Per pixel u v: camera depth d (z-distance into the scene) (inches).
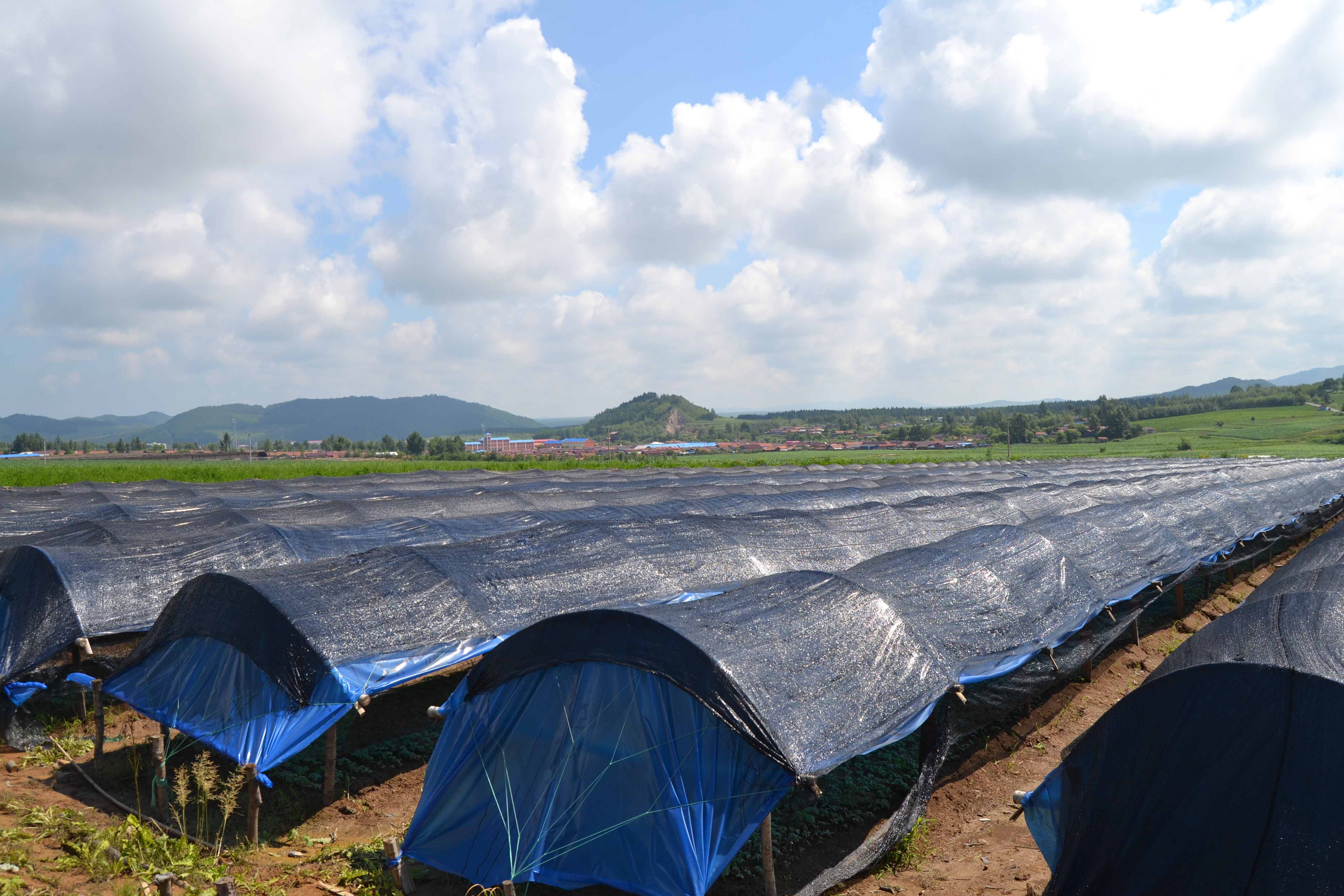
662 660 349.1
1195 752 288.7
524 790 350.9
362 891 337.4
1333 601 380.2
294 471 3093.0
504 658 383.9
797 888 342.6
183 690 454.9
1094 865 299.6
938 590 543.5
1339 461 3009.4
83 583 567.2
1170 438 7810.0
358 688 433.4
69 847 350.6
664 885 310.3
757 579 503.5
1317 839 253.8
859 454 7150.6
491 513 1108.5
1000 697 506.3
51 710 526.3
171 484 1455.5
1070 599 617.6
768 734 329.1
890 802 430.0
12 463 5639.8
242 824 402.9
